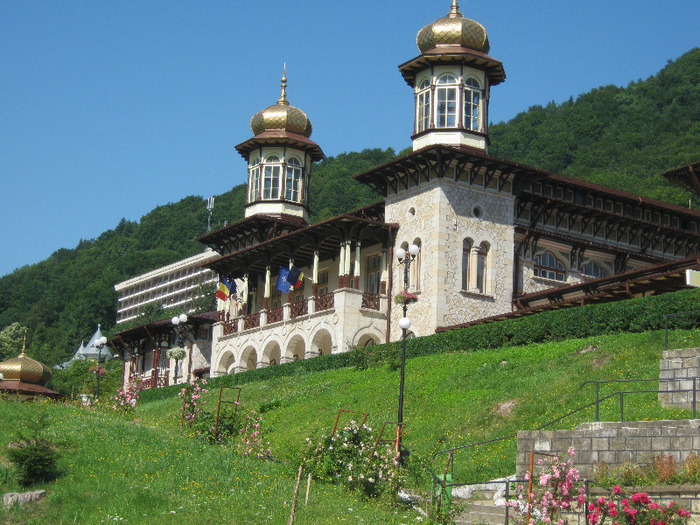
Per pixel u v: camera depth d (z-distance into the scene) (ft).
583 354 109.09
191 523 65.10
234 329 182.91
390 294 158.20
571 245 166.81
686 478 68.44
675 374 89.66
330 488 79.92
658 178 335.47
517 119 464.24
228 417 98.99
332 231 162.09
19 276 546.67
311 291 181.16
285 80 205.57
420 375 122.11
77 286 489.67
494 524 69.87
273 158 199.21
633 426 73.36
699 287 106.93
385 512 73.97
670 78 452.76
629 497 61.62
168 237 519.19
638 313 112.57
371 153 427.33
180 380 206.80
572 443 73.51
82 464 75.41
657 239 180.55
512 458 84.84
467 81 160.86
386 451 82.99
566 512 64.85
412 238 156.25
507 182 158.92
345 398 122.93
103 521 64.08
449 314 149.48
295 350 177.37
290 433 112.88
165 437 89.35
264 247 177.17
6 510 64.39
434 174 153.79
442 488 73.36
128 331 218.59
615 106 433.07
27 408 92.79
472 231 153.99
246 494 74.02
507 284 155.74
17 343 379.14
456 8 165.99
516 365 113.39
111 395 114.83
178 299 432.66
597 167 390.01
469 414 101.91
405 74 164.86
